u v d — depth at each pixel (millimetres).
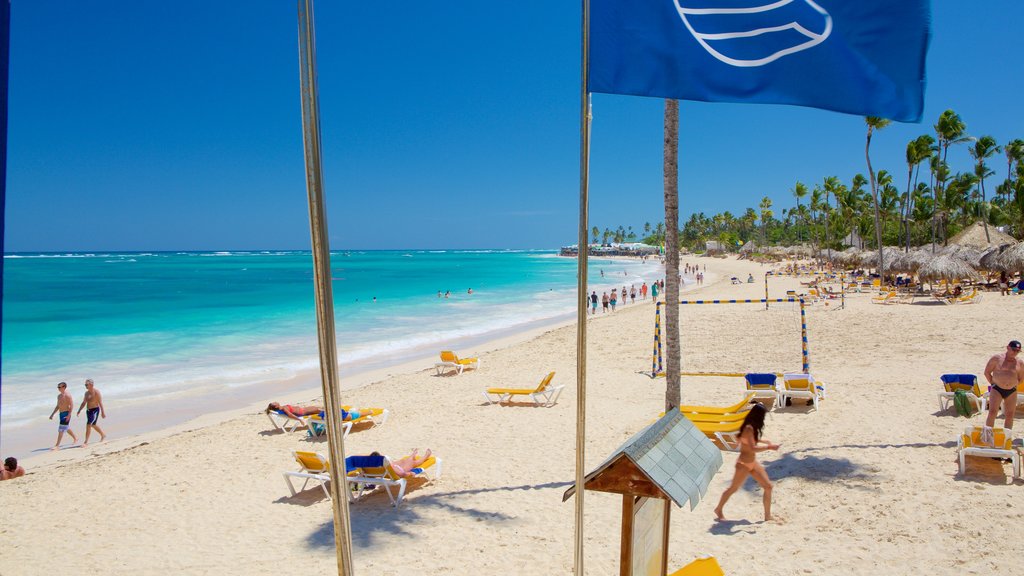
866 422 10227
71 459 11469
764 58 4238
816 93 4234
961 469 7590
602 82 4258
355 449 10766
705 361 17359
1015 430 9250
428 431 11641
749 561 5941
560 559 6316
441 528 7250
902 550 5902
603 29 4246
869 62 4203
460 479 8883
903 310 25516
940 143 50000
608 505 7660
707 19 4254
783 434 9969
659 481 3562
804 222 126688
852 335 20078
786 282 51062
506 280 72500
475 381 16625
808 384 11609
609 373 16484
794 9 4219
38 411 15133
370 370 20125
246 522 7793
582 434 3918
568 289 57156
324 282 3223
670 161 8594
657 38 4238
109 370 19750
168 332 27938
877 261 43469
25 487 9617
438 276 81500
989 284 34000
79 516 8305
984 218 49594
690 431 4461
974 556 5676
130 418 14492
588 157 3992
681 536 6582
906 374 13992
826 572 5633
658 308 15859
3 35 2512
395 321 32875
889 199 71688
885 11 4164
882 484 7477
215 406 15453
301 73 3154
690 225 184125
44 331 28266
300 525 7602
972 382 10602
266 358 21828
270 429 12492
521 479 8742
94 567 6746
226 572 6453
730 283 56344
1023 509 6508
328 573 6289
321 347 3230
